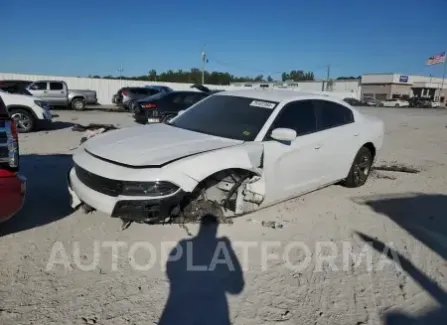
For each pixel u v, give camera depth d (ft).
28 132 37.58
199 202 14.21
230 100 17.99
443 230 16.14
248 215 16.24
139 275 11.37
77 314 9.46
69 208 16.03
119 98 82.17
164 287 10.84
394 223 16.66
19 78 97.81
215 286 11.03
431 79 250.78
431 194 21.47
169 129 16.56
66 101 76.59
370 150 21.84
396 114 102.42
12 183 11.48
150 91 80.74
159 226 14.51
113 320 9.33
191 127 16.89
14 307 9.57
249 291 10.88
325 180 18.70
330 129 18.71
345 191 20.99
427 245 14.58
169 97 43.57
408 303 10.77
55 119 53.83
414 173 26.78
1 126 11.32
